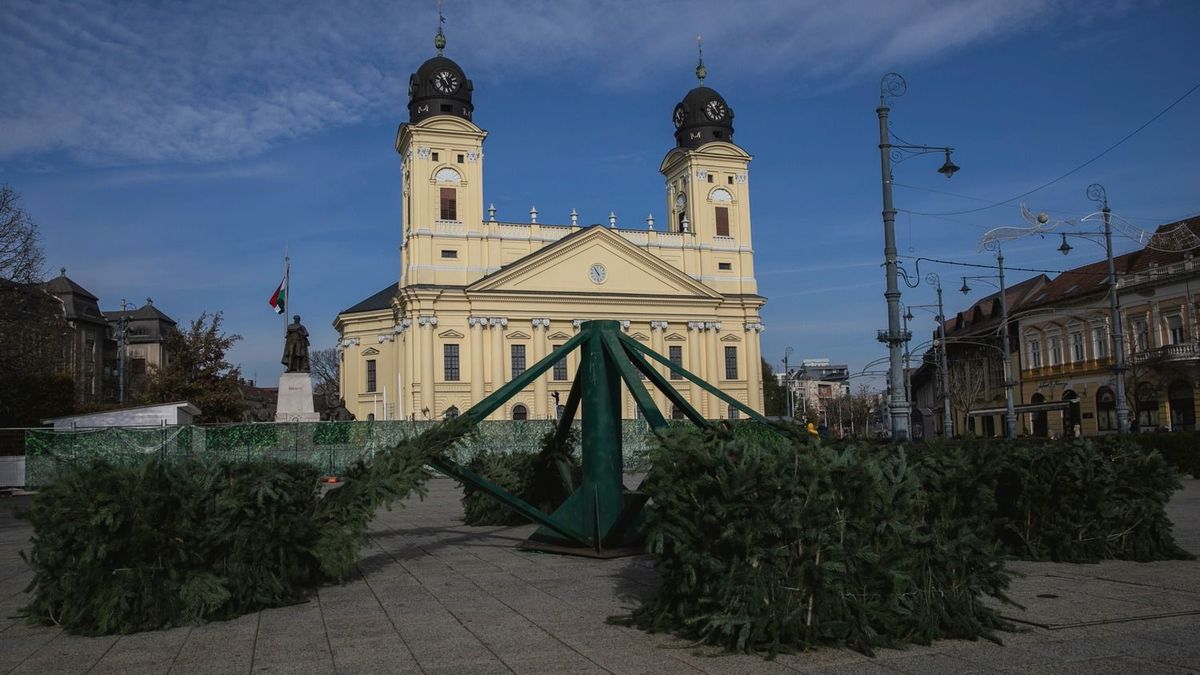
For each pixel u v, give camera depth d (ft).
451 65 225.35
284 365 128.57
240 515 33.91
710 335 239.91
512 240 227.61
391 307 234.17
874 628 26.76
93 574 30.66
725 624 25.84
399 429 125.70
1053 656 24.93
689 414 46.11
